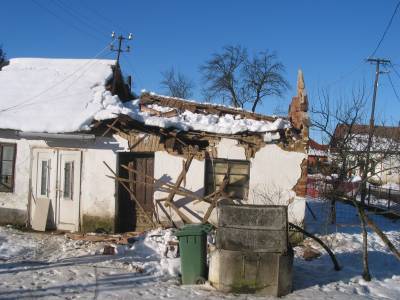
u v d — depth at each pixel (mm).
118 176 13656
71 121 13539
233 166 13398
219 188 13039
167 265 9555
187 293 7957
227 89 45062
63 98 15031
